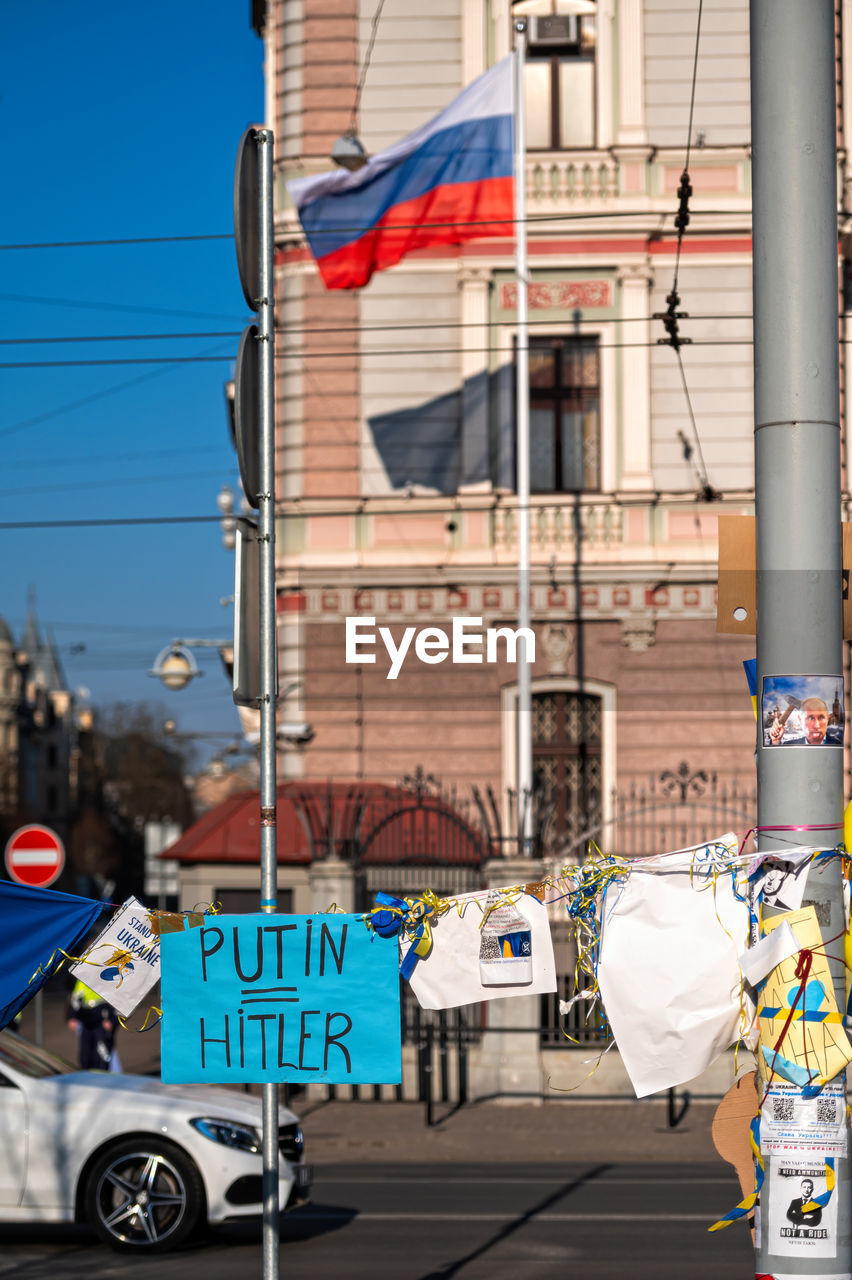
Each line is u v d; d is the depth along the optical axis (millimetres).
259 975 5555
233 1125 9938
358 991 5516
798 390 4867
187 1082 5535
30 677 108625
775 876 4852
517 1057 17656
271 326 6020
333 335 23188
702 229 22500
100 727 88812
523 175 20297
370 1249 9922
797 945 4797
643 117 22609
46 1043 24906
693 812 22047
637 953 5328
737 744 22219
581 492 22688
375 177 19875
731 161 22547
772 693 4875
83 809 87938
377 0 23312
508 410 22828
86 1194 9766
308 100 23344
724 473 22516
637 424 22578
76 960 5707
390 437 23016
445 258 23000
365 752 22672
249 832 20875
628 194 22531
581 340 22891
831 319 4910
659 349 22688
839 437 4930
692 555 22375
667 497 22453
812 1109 4750
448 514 22766
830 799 4848
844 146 21984
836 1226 4719
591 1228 10664
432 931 5535
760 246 4941
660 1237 10320
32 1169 9742
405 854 20203
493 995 5496
